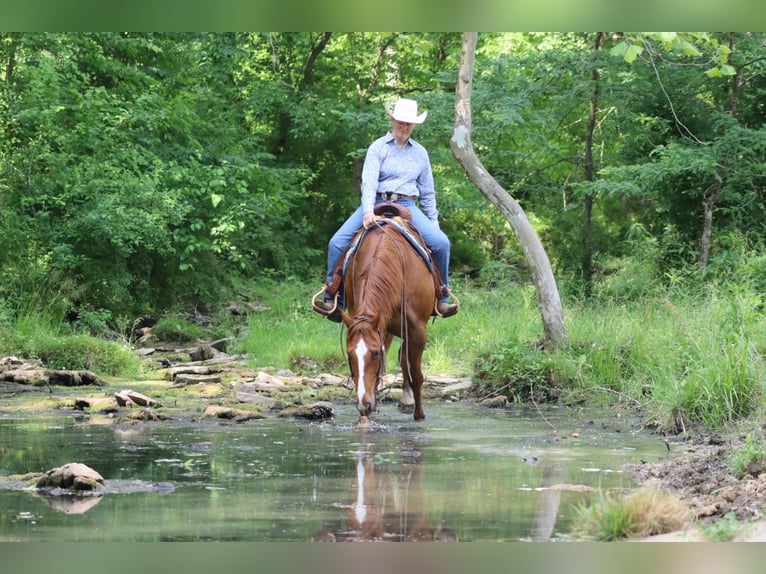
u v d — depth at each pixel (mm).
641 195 20750
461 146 13703
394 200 10234
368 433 9234
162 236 19969
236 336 19688
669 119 20031
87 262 19750
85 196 19688
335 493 6285
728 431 8914
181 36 25781
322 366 14766
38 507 5844
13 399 11594
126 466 7266
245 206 23203
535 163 23000
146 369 15164
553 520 5531
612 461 7621
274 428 9531
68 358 14594
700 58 19141
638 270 19969
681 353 10758
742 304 10930
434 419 10375
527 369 12312
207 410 10297
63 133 20156
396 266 9383
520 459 7707
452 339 15953
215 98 26578
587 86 20234
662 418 9617
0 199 19000
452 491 6359
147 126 22031
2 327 15820
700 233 20234
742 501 5922
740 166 18781
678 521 5395
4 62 20672
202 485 6547
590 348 12719
